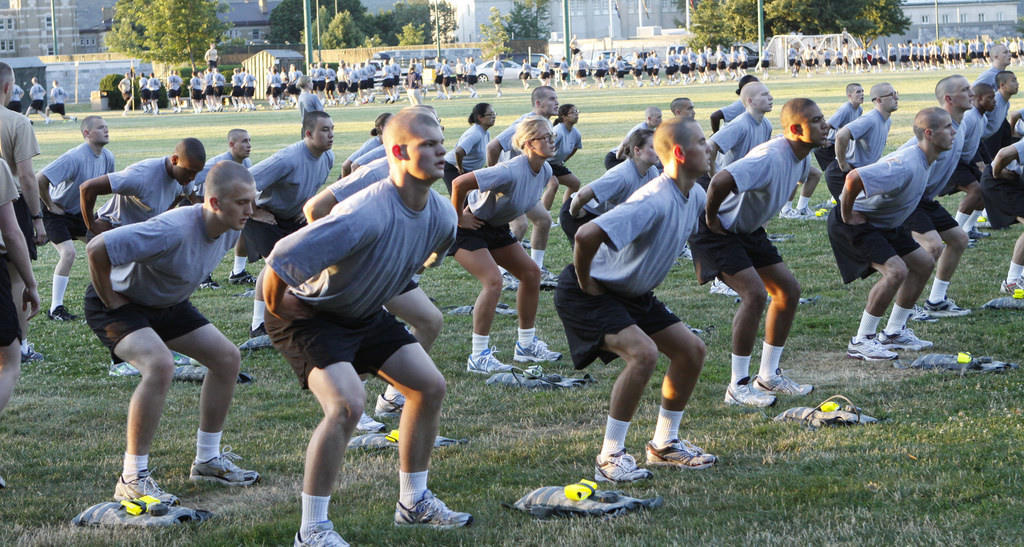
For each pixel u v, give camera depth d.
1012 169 9.64
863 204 7.70
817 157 14.47
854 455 5.62
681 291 10.44
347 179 6.71
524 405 6.92
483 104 10.92
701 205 5.57
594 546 4.54
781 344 7.05
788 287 6.89
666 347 5.52
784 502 4.98
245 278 11.66
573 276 5.59
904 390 6.95
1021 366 7.45
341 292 4.57
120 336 5.28
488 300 7.75
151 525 4.95
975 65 68.56
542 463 5.78
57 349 8.88
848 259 7.96
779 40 73.00
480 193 7.79
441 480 5.52
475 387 7.37
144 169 8.31
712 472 5.52
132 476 5.31
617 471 5.45
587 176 19.14
